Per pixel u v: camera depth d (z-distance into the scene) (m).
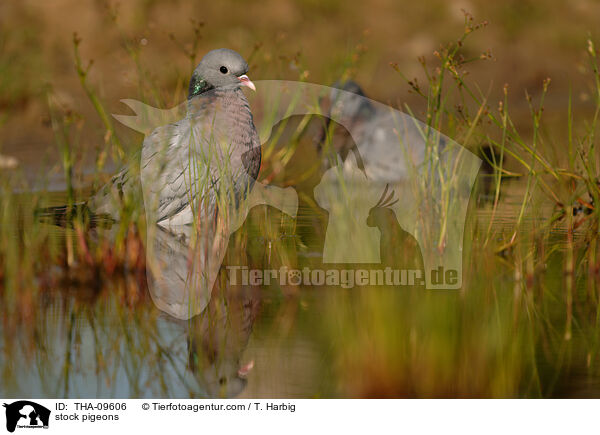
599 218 15.77
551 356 10.32
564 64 33.53
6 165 20.98
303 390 9.43
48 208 16.36
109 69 27.69
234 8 32.84
